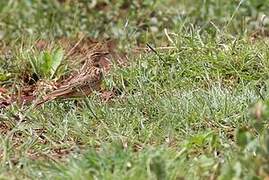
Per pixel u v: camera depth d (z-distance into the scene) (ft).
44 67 26.23
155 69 25.36
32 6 32.86
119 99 23.84
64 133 21.75
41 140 21.70
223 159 19.35
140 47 28.66
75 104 23.98
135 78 25.05
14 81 25.58
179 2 32.19
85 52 28.63
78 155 19.79
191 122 22.06
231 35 27.86
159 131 21.48
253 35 28.63
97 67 26.71
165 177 17.87
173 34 27.37
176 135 21.30
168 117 22.09
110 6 32.76
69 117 22.45
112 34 29.89
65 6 32.60
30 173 19.26
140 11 31.65
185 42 26.84
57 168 19.16
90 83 24.39
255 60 25.71
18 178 19.04
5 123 22.74
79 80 24.32
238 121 21.97
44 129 22.24
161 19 30.81
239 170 17.88
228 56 25.72
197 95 23.08
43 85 25.50
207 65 25.48
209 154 19.97
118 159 18.99
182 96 23.16
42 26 30.86
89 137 21.53
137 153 19.69
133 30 29.96
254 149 19.11
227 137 21.34
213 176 18.38
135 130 21.91
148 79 24.86
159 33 29.89
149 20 30.86
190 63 25.53
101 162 18.95
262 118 20.56
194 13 30.86
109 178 18.21
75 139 21.66
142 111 23.07
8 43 29.86
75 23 31.01
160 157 18.21
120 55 28.19
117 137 21.04
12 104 23.54
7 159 20.10
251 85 24.23
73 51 28.81
